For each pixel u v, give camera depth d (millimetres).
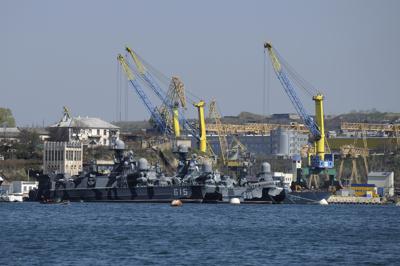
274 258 195875
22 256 196500
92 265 183500
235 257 196875
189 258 194500
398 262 190750
